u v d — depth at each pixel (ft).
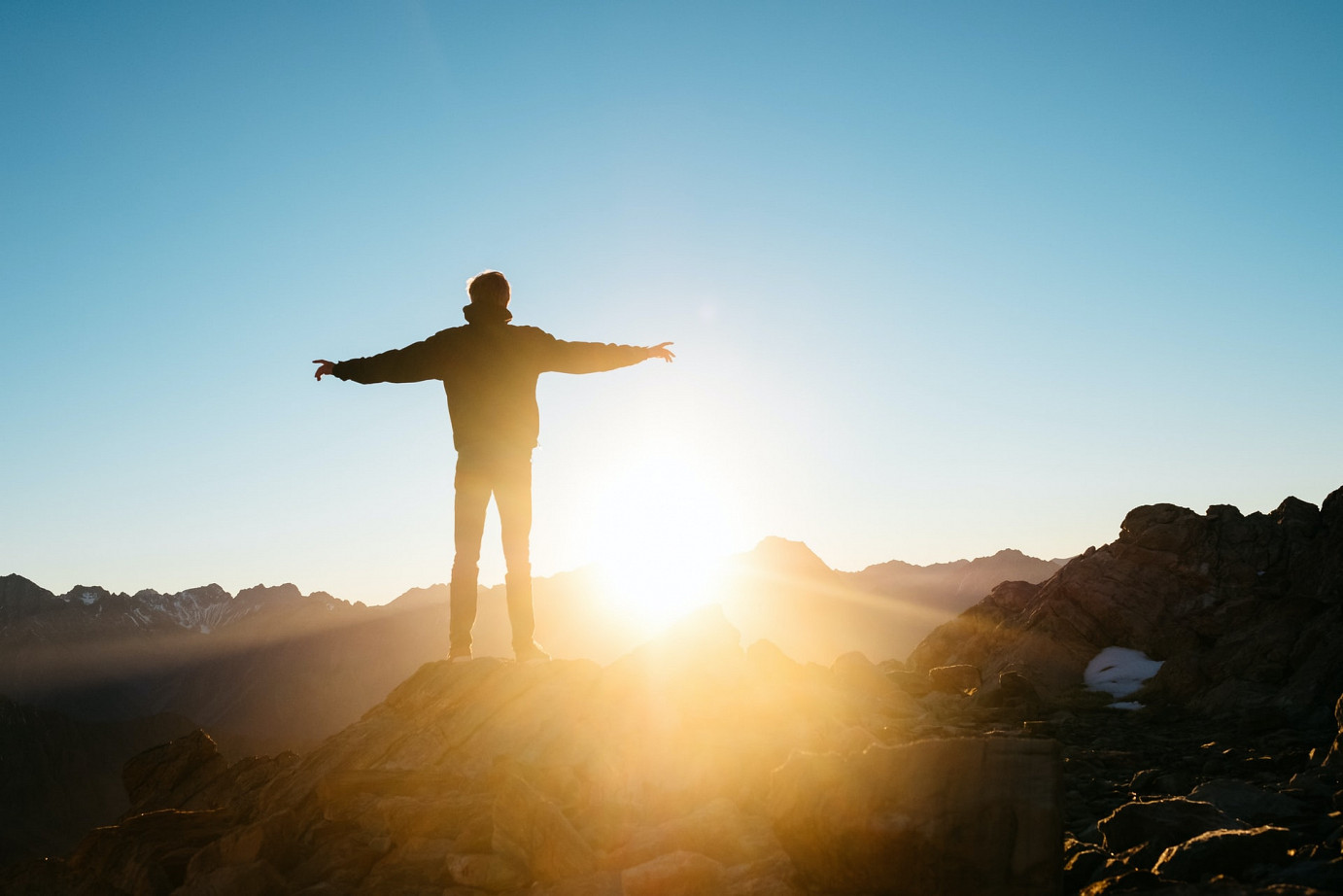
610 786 20.17
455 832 19.61
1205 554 57.77
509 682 24.09
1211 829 16.49
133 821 22.44
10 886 21.22
